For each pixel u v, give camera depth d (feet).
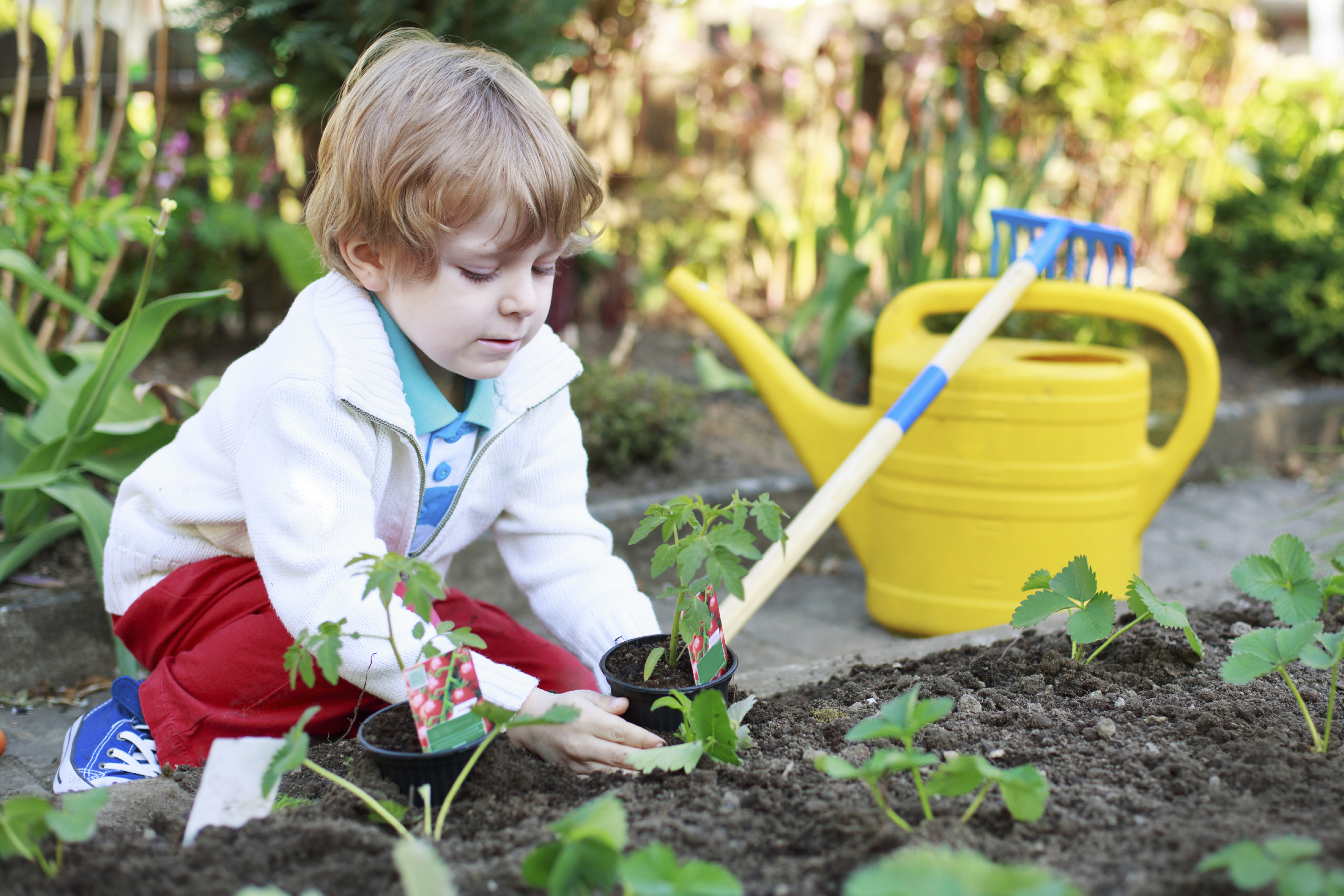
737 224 16.71
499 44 9.86
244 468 4.56
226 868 3.28
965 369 7.23
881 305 13.74
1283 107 17.11
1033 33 16.75
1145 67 17.26
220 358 12.35
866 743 4.33
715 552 4.02
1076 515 7.24
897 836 3.33
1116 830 3.47
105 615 7.16
